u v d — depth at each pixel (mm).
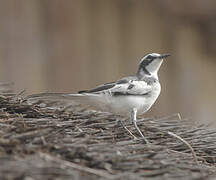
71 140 7410
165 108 22547
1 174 6129
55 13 21391
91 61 21875
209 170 7824
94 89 9609
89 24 21953
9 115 8422
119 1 22438
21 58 20797
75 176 6348
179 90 22922
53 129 8000
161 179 6766
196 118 22969
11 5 20766
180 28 23016
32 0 21094
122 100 9633
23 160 6480
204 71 23281
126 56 22422
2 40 20562
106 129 9039
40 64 21062
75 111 9727
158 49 22812
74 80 21531
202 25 23031
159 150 8164
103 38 22125
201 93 23234
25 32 20938
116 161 7047
